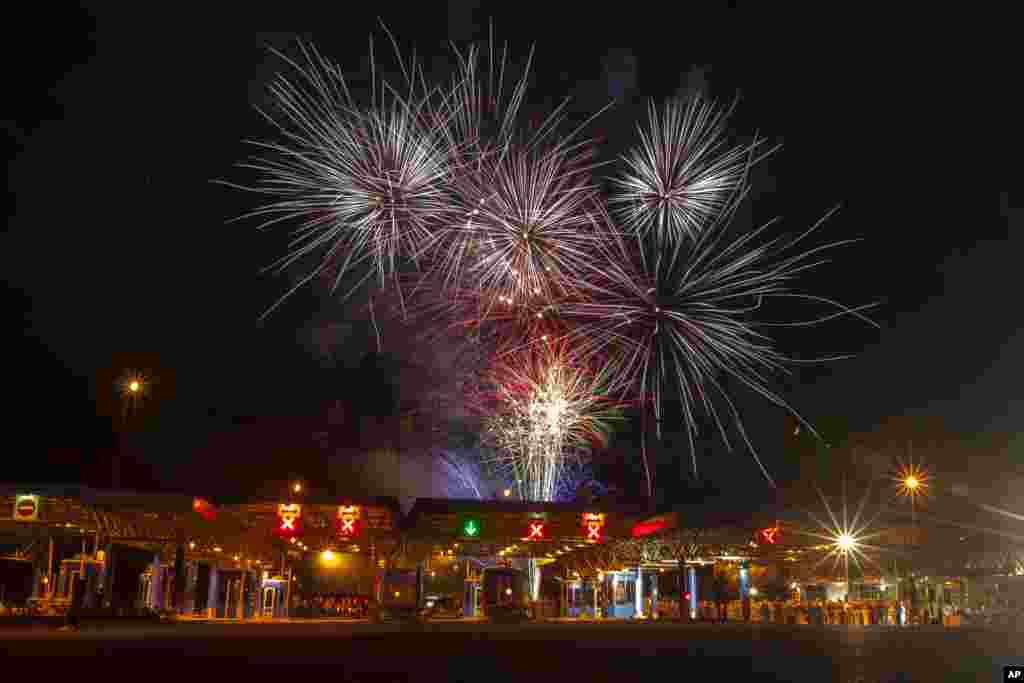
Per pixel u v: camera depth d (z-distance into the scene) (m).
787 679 15.41
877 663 18.92
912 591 51.44
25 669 15.95
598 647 24.34
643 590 58.94
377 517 42.88
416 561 53.69
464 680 15.06
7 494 35.09
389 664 18.06
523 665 18.19
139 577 45.66
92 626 34.12
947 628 40.75
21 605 40.09
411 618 48.28
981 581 50.59
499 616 51.88
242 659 18.81
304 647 22.98
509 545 52.34
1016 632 35.50
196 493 38.19
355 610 57.38
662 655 21.33
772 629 38.75
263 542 49.44
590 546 53.66
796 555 50.72
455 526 44.22
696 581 57.19
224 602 55.34
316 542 48.84
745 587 54.22
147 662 17.72
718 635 32.19
